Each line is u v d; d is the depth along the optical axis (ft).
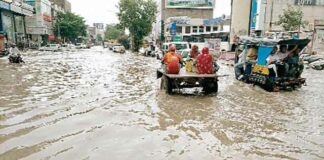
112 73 55.72
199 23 173.99
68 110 25.99
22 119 22.95
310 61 84.99
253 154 16.99
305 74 64.34
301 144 18.80
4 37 121.29
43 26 193.57
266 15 123.03
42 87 37.81
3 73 53.26
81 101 29.68
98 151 16.90
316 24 100.32
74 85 39.96
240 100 32.53
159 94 34.78
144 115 24.99
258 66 42.57
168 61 35.24
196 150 17.38
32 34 189.37
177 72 34.73
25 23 180.04
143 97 32.76
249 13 116.57
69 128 20.97
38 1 187.01
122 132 20.34
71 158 15.90
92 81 44.24
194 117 24.75
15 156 16.08
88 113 25.13
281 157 16.65
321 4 128.26
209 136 19.95
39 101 29.32
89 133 19.98
